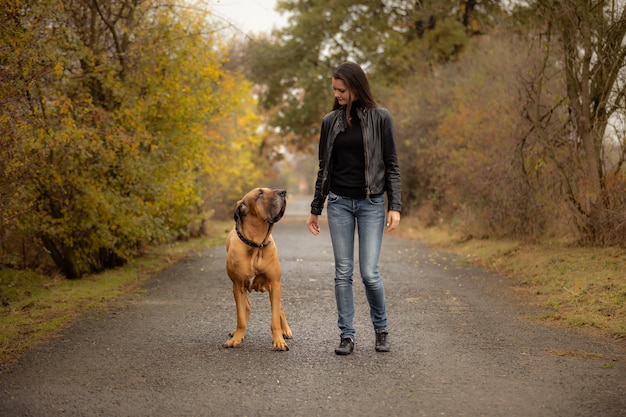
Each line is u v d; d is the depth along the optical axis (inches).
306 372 194.9
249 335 246.2
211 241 711.1
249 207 219.0
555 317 275.3
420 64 1016.2
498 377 188.2
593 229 446.6
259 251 221.8
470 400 167.8
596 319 264.5
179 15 472.1
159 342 234.7
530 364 201.9
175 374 193.2
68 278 419.2
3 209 320.5
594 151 431.8
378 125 215.8
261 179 1517.0
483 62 781.3
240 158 1022.4
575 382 182.2
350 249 220.1
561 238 519.2
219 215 1095.6
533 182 513.0
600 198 431.2
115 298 335.9
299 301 324.2
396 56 1165.1
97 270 446.9
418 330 254.7
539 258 432.1
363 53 1222.9
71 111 380.5
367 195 215.5
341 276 218.5
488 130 592.7
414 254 567.5
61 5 338.0
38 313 293.0
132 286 380.8
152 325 265.6
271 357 212.5
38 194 387.5
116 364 204.2
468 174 626.2
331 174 219.9
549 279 366.0
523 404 163.9
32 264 453.7
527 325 262.4
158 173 463.8
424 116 900.6
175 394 174.1
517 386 179.2
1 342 233.8
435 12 946.1
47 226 384.8
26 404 165.8
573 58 434.6
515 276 401.7
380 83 1152.2
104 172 433.1
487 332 249.9
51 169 366.9
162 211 499.8
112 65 400.8
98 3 429.4
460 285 378.3
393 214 216.8
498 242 569.6
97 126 384.2
